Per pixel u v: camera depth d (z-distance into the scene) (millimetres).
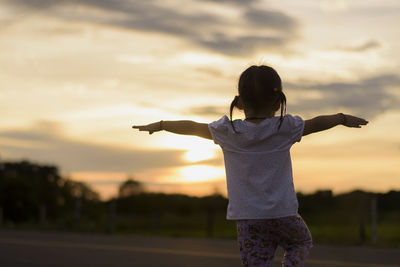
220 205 28172
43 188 61469
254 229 2902
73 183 61625
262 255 2904
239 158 2932
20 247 13508
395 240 15562
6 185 46906
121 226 24734
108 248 13258
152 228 23875
